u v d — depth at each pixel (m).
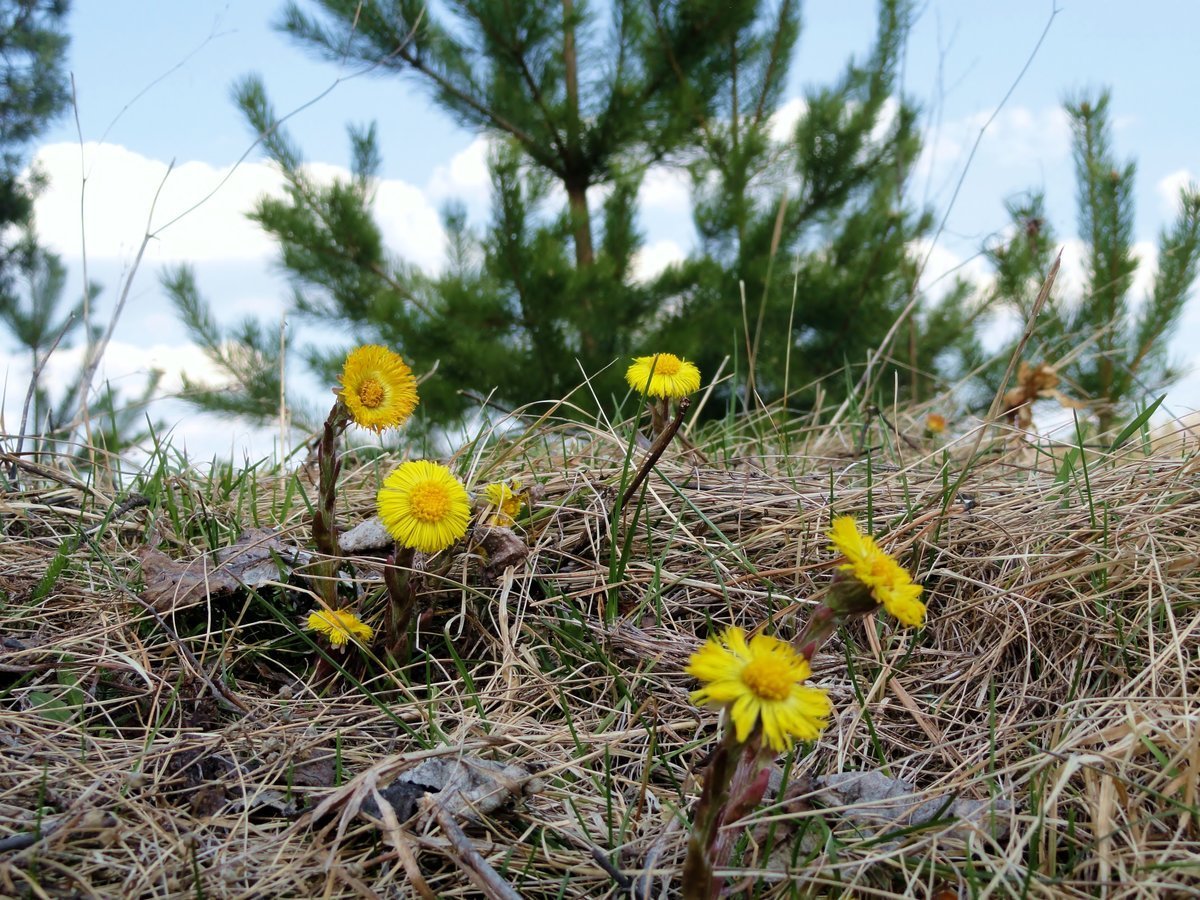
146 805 0.29
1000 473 0.50
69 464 0.55
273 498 0.46
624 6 1.61
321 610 0.37
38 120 1.79
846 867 0.27
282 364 0.55
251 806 0.29
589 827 0.29
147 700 0.34
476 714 0.34
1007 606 0.38
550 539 0.42
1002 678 0.36
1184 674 0.32
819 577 0.40
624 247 1.60
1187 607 0.36
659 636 0.38
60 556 0.39
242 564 0.39
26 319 1.72
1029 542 0.41
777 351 1.57
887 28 1.68
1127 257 1.42
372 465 0.52
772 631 0.38
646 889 0.27
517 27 1.54
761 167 1.69
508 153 1.42
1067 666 0.36
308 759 0.31
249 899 0.26
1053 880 0.27
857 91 1.75
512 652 0.36
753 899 0.27
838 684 0.36
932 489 0.45
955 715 0.35
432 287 1.58
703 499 0.44
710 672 0.23
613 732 0.33
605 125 1.59
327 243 1.61
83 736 0.31
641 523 0.43
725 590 0.39
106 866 0.27
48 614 0.38
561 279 1.45
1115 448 0.47
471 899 0.27
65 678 0.34
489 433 0.48
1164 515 0.39
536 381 1.49
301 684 0.36
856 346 1.59
